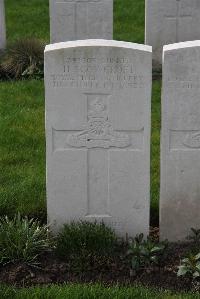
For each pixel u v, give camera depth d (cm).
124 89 264
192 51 260
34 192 317
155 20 496
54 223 281
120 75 263
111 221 281
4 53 498
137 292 246
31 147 366
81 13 496
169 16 496
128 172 274
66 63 262
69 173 275
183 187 277
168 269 261
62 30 500
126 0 687
